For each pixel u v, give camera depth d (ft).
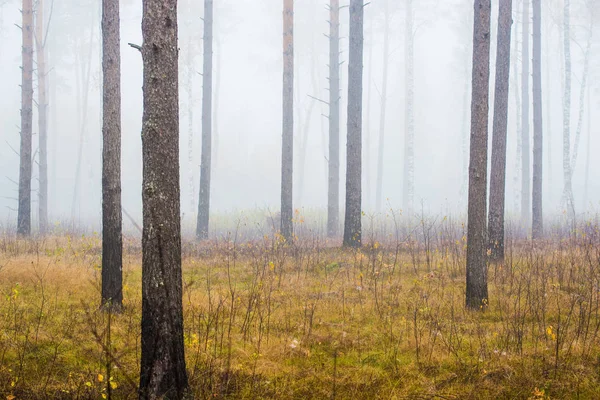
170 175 17.28
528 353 21.33
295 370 20.29
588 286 30.48
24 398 17.39
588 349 21.08
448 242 48.39
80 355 20.98
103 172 28.12
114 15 28.71
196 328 24.26
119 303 27.32
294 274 37.52
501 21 43.37
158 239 16.93
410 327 25.18
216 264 41.88
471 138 29.32
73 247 46.91
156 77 17.26
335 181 75.46
